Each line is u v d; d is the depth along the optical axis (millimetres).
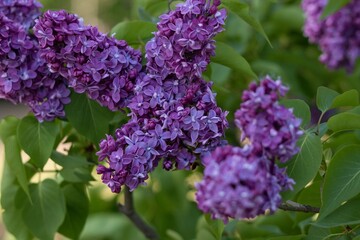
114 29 1221
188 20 1065
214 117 1068
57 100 1180
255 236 1414
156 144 1066
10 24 1139
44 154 1191
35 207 1257
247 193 935
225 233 1451
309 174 1064
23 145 1192
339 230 1161
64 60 1103
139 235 1722
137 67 1120
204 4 1067
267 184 958
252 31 1668
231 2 1179
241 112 979
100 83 1109
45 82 1165
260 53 1698
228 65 1222
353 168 1075
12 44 1140
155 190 1685
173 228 1695
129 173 1063
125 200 1378
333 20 1513
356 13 1502
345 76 1731
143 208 1693
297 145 1079
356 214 1098
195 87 1076
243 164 946
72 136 1297
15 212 1288
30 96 1176
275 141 972
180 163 1086
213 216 971
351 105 1142
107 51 1103
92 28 1105
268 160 981
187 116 1062
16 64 1146
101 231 1728
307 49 1811
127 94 1111
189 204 1696
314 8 1520
